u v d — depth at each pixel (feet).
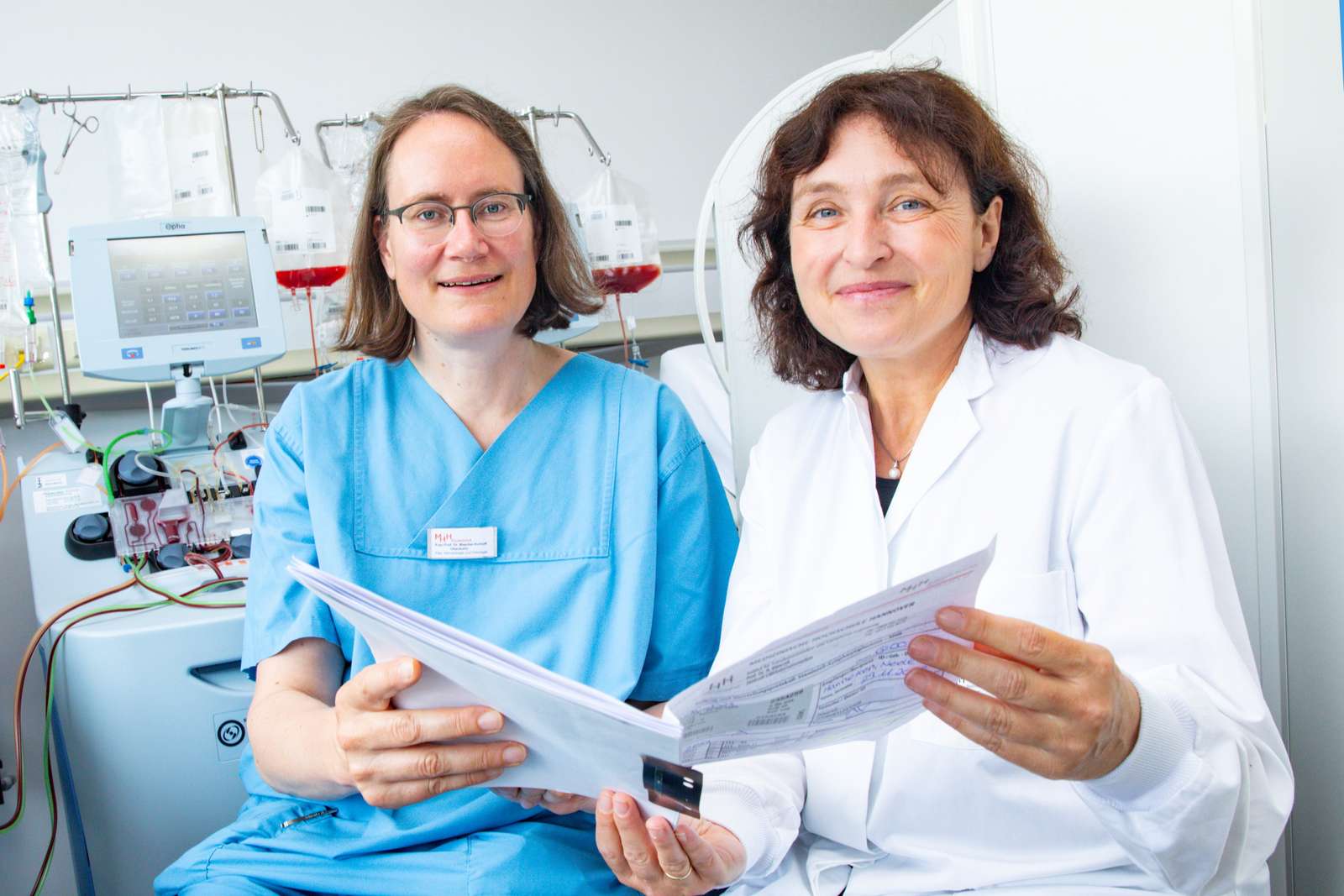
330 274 5.85
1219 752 2.52
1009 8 4.42
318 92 7.77
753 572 3.69
